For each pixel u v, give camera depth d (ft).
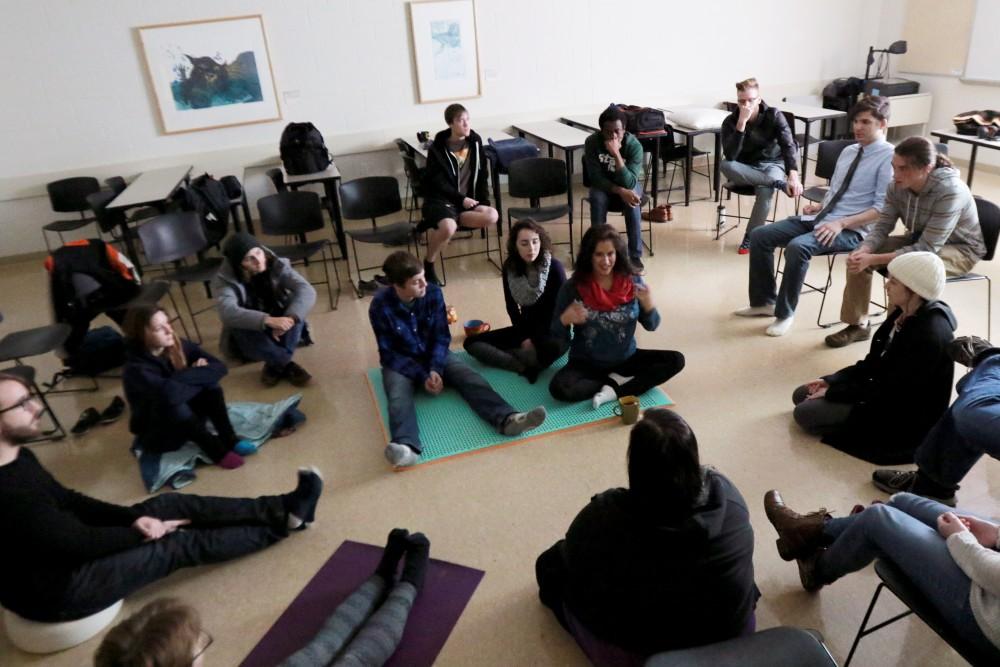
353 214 14.92
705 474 4.93
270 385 11.05
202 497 7.41
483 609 6.56
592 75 21.35
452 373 10.04
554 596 6.09
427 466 8.71
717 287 13.62
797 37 22.70
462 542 7.41
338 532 7.72
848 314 10.80
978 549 4.68
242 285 10.80
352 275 15.72
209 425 9.36
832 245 11.16
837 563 5.99
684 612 4.87
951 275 9.89
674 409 9.54
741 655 4.47
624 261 9.23
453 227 14.39
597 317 9.44
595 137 14.88
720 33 21.97
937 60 20.98
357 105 19.69
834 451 8.43
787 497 7.71
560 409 9.64
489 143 17.69
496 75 20.49
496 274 15.17
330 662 5.73
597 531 4.95
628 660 5.33
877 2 22.68
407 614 6.27
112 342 11.91
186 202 15.71
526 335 11.06
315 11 18.49
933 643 5.92
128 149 18.39
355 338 12.59
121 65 17.65
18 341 10.20
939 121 21.44
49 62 17.15
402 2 19.01
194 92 18.29
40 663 6.38
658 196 20.33
